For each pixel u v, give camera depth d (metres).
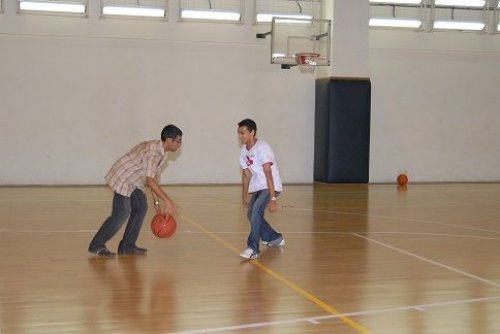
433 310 5.39
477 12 17.17
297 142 16.39
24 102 14.87
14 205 11.61
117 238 8.45
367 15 15.88
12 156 14.91
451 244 8.42
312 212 11.23
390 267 7.04
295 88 16.28
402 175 16.42
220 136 15.92
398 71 16.84
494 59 17.34
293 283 6.27
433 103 17.09
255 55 15.96
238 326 4.88
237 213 10.92
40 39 14.84
